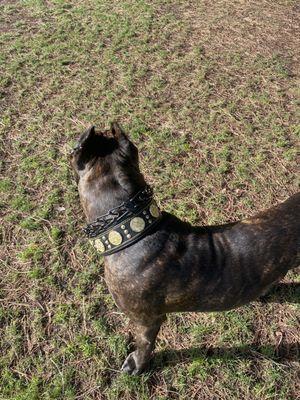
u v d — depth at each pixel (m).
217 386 1.19
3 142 1.74
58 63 2.10
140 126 1.80
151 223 0.96
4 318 1.29
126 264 0.96
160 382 1.20
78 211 1.53
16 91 1.96
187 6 2.52
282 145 1.75
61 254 1.42
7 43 2.21
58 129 1.80
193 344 1.26
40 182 1.61
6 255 1.42
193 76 2.06
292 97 1.97
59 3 2.50
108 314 1.30
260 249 1.03
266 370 1.22
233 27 2.37
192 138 1.78
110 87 1.99
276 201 1.57
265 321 1.30
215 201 1.57
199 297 1.01
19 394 1.16
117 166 0.93
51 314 1.30
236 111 1.90
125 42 2.23
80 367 1.21
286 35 2.33
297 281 1.37
